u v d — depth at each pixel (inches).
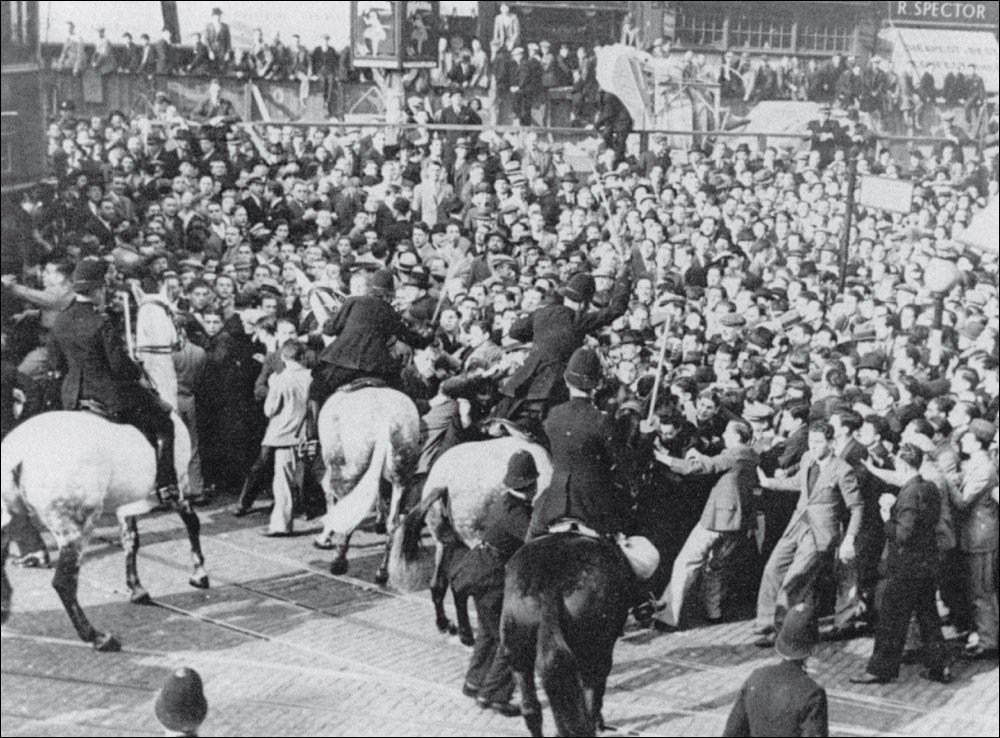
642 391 365.4
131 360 319.9
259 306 420.2
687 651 337.4
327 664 318.3
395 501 353.7
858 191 522.9
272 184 486.9
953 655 333.7
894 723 304.5
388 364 365.4
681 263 480.1
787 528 338.0
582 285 346.9
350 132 508.7
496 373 355.3
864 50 538.3
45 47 496.4
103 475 301.1
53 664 315.0
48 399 328.5
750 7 532.4
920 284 495.8
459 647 333.4
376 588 366.6
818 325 440.8
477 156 507.8
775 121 536.7
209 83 514.9
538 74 520.4
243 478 429.4
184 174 485.1
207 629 335.0
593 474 277.0
